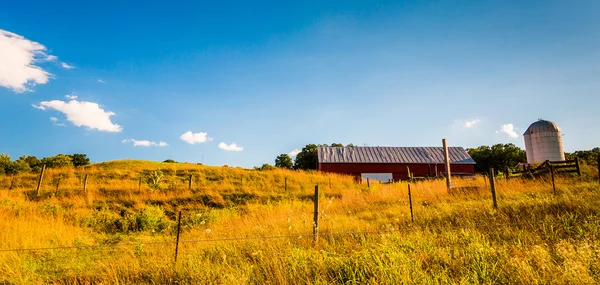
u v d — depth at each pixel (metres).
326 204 16.56
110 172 30.48
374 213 11.88
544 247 6.04
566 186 12.75
